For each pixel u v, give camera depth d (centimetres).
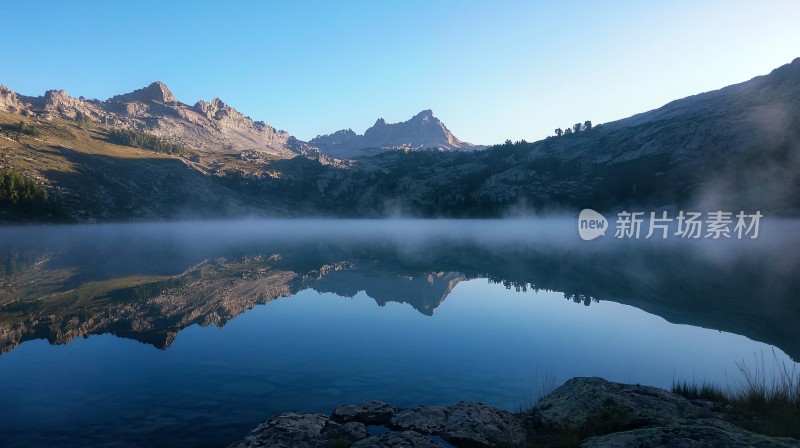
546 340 2328
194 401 1517
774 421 1135
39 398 1516
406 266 6250
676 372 1825
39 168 19925
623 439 1034
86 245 9350
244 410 1455
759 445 905
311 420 1310
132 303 3362
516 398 1571
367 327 2625
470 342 2292
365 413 1408
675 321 2769
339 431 1255
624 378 1753
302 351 2128
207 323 2719
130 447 1180
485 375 1802
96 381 1697
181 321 2769
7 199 14200
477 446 1168
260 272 5431
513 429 1266
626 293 3844
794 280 4419
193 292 3891
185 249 8888
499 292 3978
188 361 1962
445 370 1864
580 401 1334
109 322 2725
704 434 980
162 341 2292
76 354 2045
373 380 1744
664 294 3781
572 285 4347
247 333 2472
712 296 3644
